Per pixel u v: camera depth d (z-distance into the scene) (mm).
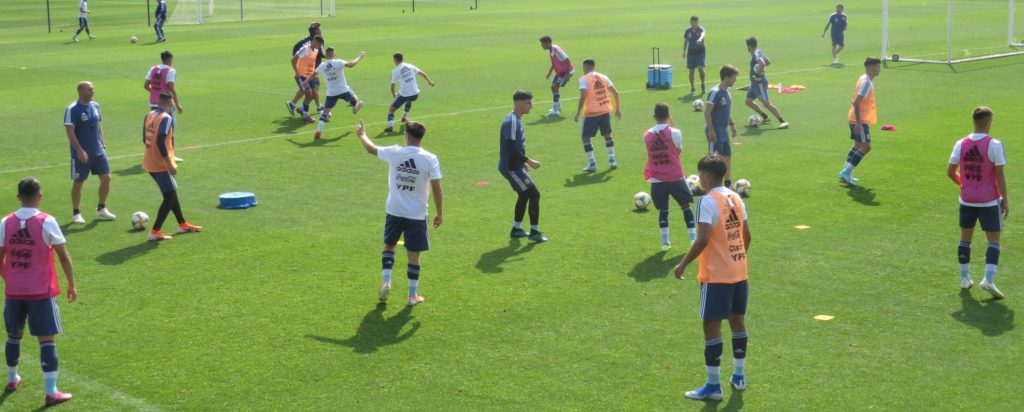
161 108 15953
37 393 10312
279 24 59625
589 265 14312
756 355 11016
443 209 17531
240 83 34312
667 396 10016
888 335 11516
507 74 36031
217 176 20453
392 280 13805
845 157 21359
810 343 11320
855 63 38250
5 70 38469
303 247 15414
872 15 61375
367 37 50312
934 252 14641
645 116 26953
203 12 66188
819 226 16109
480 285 13508
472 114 27469
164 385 10445
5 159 22312
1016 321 11891
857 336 11508
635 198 17375
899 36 48312
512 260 14602
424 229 12766
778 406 9750
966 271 12977
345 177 20281
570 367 10766
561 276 13844
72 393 10273
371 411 9789
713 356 9859
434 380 10492
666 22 57938
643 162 21281
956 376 10375
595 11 67625
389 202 12734
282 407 9898
